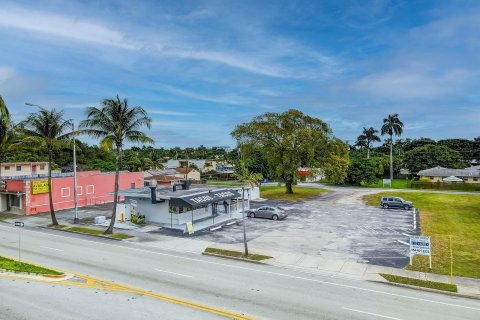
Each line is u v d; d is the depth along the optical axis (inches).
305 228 1387.8
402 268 900.0
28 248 1080.8
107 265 897.5
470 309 649.0
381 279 811.4
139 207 1525.6
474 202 2079.2
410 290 753.0
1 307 625.3
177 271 853.8
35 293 693.9
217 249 1060.5
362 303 668.1
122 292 704.4
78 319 579.8
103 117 1316.4
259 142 2423.7
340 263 937.5
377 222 1519.4
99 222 1478.8
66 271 840.9
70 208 1897.1
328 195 2479.1
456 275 847.1
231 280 790.5
